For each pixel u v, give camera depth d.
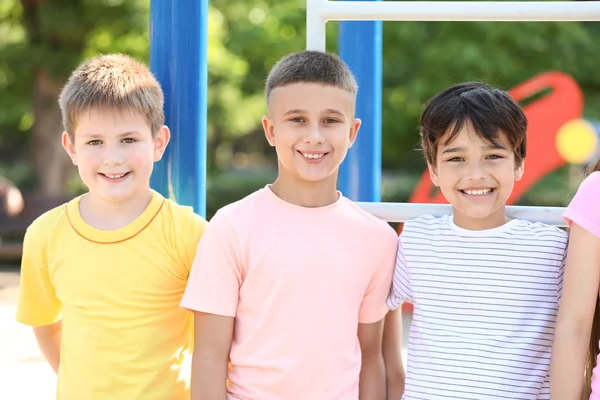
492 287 1.85
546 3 1.88
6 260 8.64
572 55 9.06
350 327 1.89
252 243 1.87
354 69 2.74
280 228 1.89
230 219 1.89
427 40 9.57
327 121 1.88
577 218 1.75
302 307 1.85
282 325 1.85
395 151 10.66
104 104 1.89
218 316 1.86
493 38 8.98
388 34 9.63
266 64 10.76
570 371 1.71
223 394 1.86
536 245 1.85
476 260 1.87
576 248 1.75
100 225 1.94
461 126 1.84
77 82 1.95
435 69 9.13
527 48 9.04
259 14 10.67
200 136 2.07
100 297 1.89
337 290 1.87
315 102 1.86
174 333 1.93
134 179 1.92
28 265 2.00
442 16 1.92
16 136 13.40
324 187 1.92
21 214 8.58
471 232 1.89
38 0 8.78
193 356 1.88
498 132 1.83
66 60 8.76
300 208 1.90
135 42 9.08
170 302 1.92
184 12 2.02
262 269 1.86
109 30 8.88
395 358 2.08
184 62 2.03
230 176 12.63
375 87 2.74
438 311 1.88
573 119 4.77
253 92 11.36
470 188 1.85
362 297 1.93
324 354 1.85
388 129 10.16
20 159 13.64
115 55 2.06
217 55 9.77
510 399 1.80
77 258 1.92
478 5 1.90
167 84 2.05
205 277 1.86
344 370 1.87
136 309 1.89
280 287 1.85
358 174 2.75
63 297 1.94
